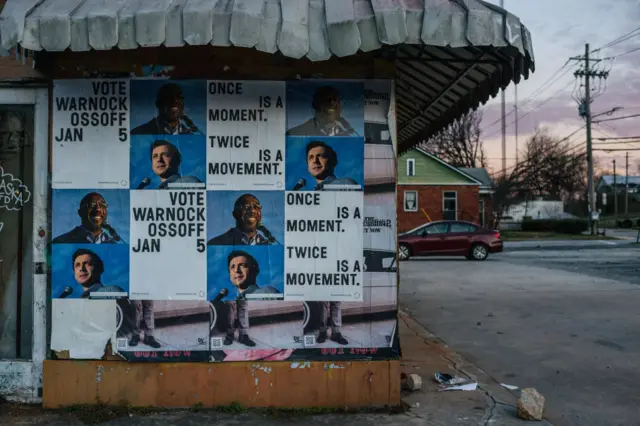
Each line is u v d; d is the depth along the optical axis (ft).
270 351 15.14
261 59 15.15
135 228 15.12
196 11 12.48
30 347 15.88
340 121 15.21
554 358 22.54
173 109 15.12
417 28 12.64
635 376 20.08
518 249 95.30
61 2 13.21
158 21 12.51
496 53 14.84
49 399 15.05
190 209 15.12
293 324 15.14
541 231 162.81
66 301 15.15
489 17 12.69
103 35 12.58
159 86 15.12
